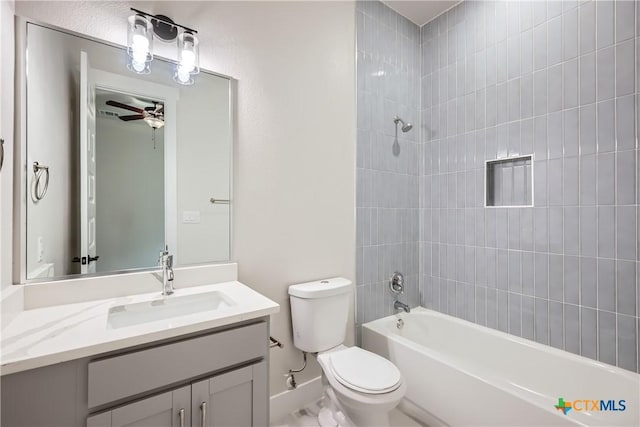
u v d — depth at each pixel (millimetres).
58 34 1178
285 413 1766
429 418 1692
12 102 1065
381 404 1279
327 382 1761
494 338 1962
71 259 1204
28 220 1112
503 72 1997
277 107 1749
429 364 1664
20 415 746
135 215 1351
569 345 1713
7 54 1025
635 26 1487
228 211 1585
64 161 1192
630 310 1513
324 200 1961
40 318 1007
